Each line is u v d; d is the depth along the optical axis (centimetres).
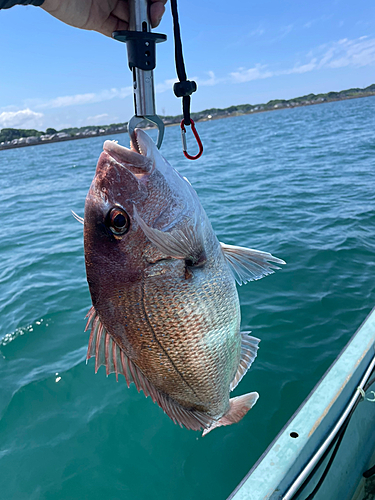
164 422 95
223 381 47
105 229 41
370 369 57
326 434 49
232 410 52
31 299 156
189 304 43
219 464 84
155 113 39
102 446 89
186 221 43
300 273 156
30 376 111
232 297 47
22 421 97
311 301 136
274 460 44
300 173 363
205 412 48
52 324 136
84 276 178
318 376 104
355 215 219
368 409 64
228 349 47
